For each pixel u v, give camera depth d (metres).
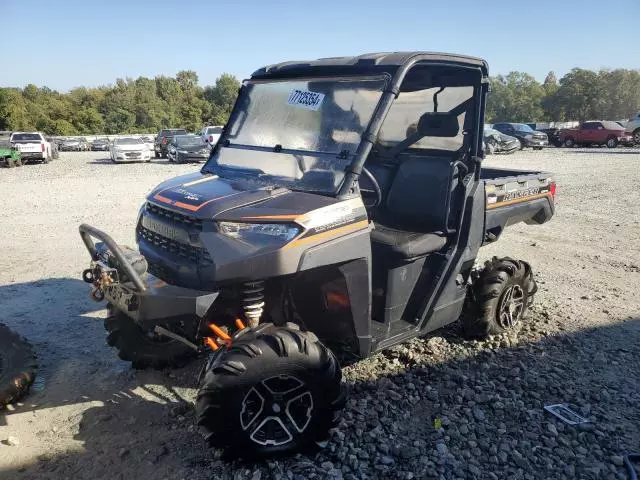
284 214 3.23
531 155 26.64
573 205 12.09
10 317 5.53
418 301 4.41
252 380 3.01
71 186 15.74
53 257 7.73
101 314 5.65
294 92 4.07
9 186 15.80
